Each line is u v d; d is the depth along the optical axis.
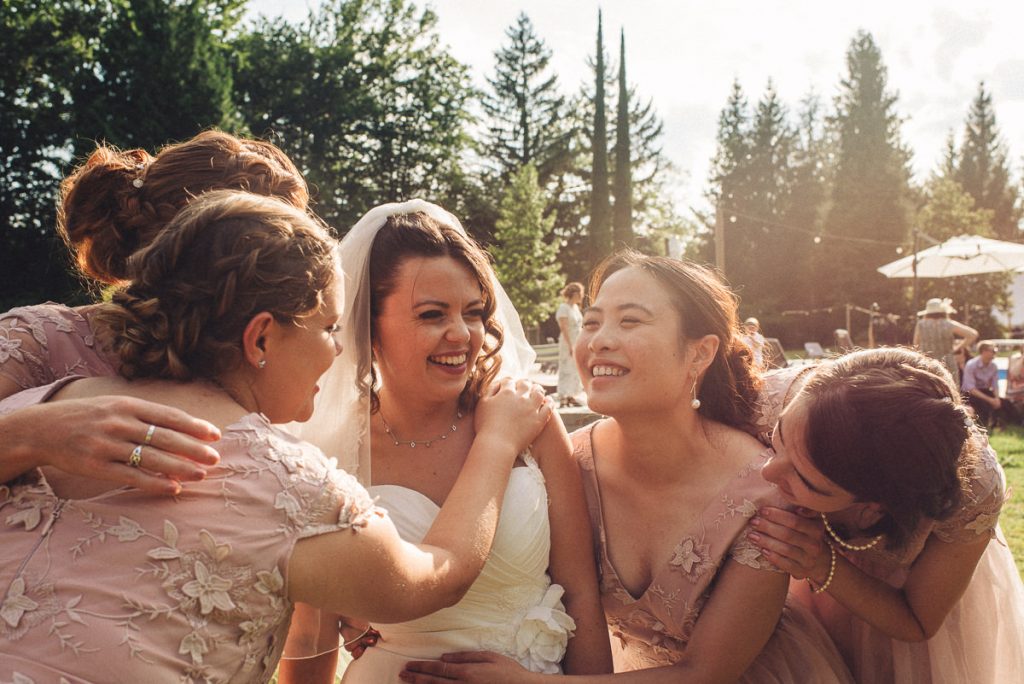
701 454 1.89
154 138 20.67
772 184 45.47
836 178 42.12
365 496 1.29
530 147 44.22
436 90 34.19
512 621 1.85
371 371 1.86
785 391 2.10
